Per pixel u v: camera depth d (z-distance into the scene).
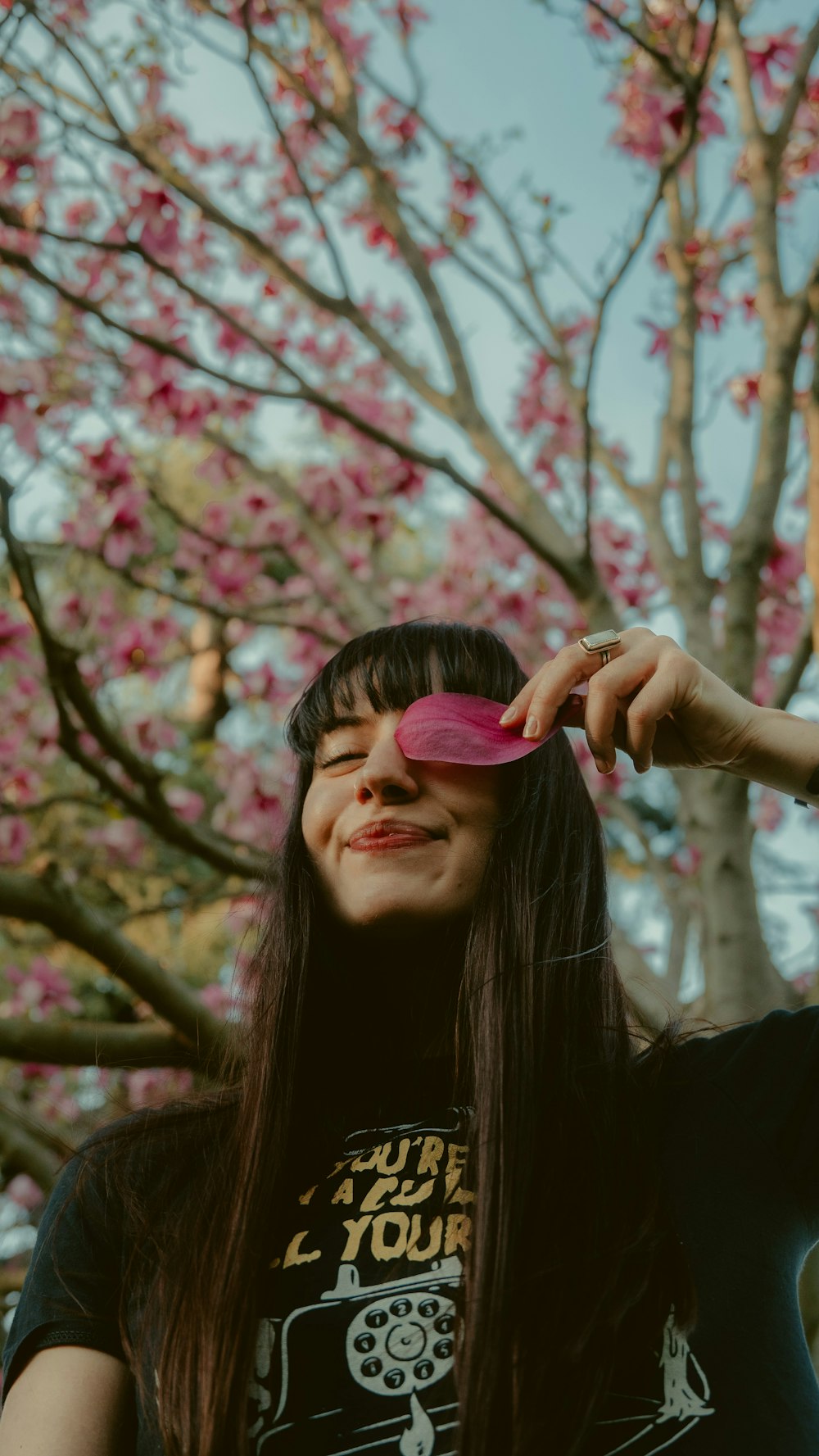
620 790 4.20
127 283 4.31
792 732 1.22
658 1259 1.02
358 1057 1.29
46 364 3.87
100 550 3.75
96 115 3.08
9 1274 2.76
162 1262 1.08
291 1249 1.07
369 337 3.40
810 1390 0.99
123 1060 2.46
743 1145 1.10
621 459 4.59
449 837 1.22
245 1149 1.14
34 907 2.40
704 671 1.21
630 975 2.80
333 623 4.72
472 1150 1.08
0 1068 4.39
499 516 2.97
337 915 1.27
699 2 2.82
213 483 4.44
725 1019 2.50
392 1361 0.97
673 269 3.40
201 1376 0.98
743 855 2.64
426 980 1.26
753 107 3.12
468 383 3.39
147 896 5.11
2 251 2.69
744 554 2.91
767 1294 1.02
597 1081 1.14
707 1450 0.93
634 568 4.62
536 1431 0.91
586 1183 1.05
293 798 1.44
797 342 2.97
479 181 3.59
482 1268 0.98
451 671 1.31
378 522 4.50
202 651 4.36
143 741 4.02
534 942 1.20
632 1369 0.97
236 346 4.41
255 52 3.08
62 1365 1.06
